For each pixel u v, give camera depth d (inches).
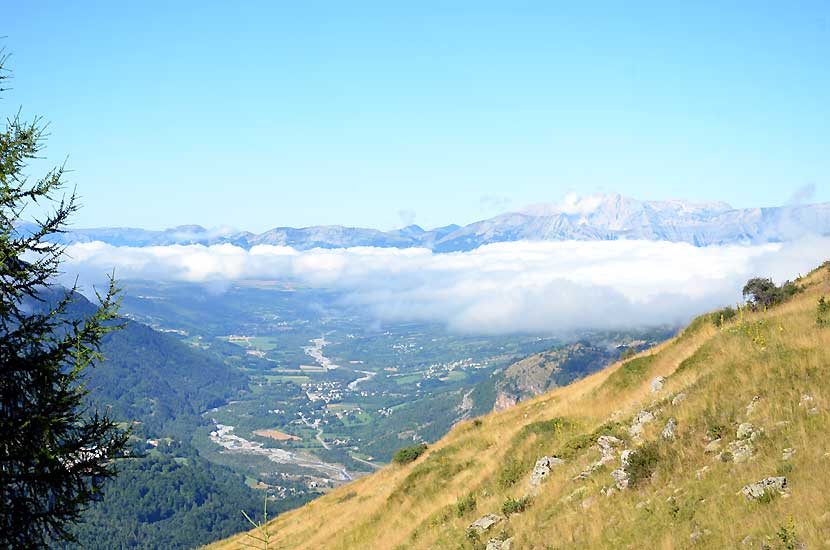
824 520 393.4
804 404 579.8
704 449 602.5
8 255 404.5
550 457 844.6
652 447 645.9
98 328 429.1
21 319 409.7
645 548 481.7
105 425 428.1
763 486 470.0
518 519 717.9
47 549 402.9
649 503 554.6
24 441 390.3
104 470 413.4
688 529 473.4
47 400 399.9
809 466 472.4
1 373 397.1
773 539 398.9
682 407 710.5
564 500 682.8
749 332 882.8
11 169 418.6
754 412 612.1
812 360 660.7
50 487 399.9
